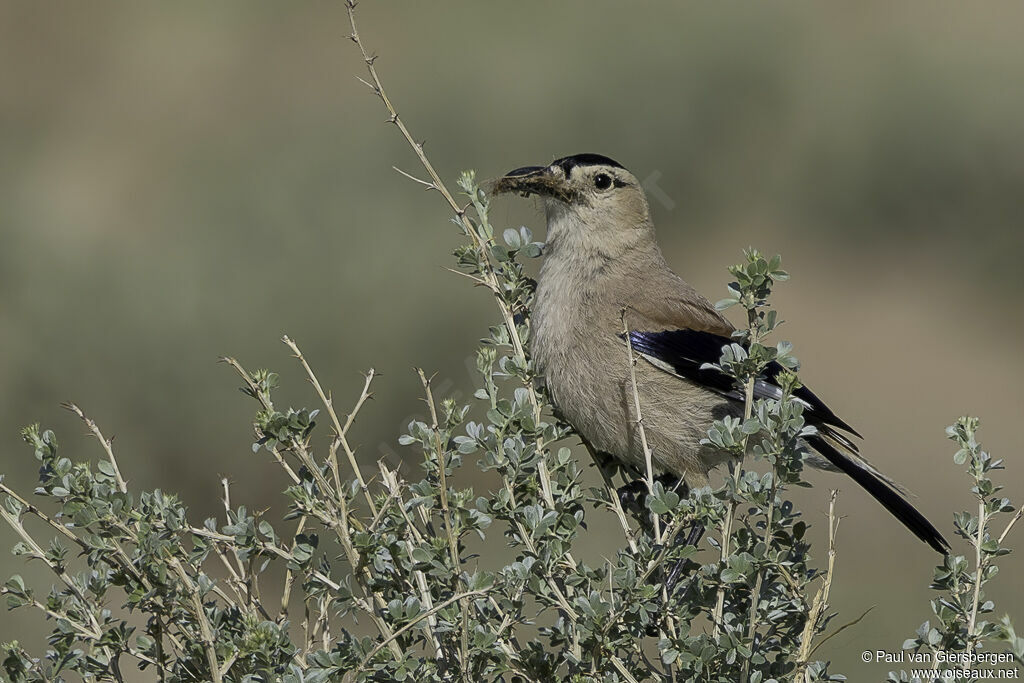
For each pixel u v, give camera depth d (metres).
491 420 9.77
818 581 20.03
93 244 25.67
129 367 22.91
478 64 39.00
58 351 22.84
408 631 9.00
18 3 43.41
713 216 39.31
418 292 24.59
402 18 41.66
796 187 39.38
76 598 8.98
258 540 8.73
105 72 41.38
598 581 9.05
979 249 37.22
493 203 13.15
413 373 23.91
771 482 8.51
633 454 12.21
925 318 34.06
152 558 8.65
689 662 8.45
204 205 27.33
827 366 31.06
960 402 28.95
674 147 39.00
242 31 42.12
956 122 38.75
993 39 41.94
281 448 9.02
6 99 40.06
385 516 9.18
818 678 9.03
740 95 40.06
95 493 8.77
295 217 25.92
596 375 12.02
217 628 8.74
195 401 22.97
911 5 44.28
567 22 40.75
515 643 9.72
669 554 8.62
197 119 39.06
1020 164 38.03
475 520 9.03
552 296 12.33
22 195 29.58
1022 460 25.88
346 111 37.59
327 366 23.70
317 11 42.12
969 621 8.92
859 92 39.88
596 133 38.41
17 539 18.47
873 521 22.03
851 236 38.75
